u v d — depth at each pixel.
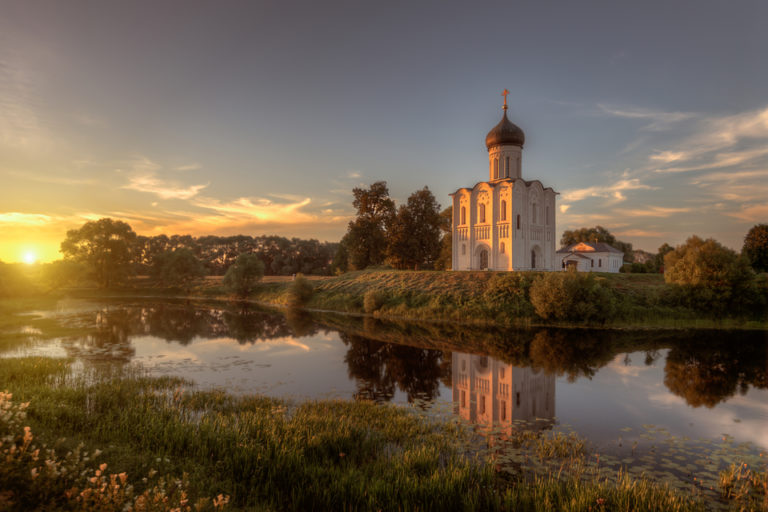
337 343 32.41
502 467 11.59
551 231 64.44
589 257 80.94
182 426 11.92
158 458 9.70
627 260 111.00
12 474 6.67
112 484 6.71
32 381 17.70
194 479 9.20
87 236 86.00
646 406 17.89
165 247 134.88
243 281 76.00
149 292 86.75
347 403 17.00
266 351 29.06
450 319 44.53
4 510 6.09
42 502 6.57
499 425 15.34
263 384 20.42
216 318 47.81
